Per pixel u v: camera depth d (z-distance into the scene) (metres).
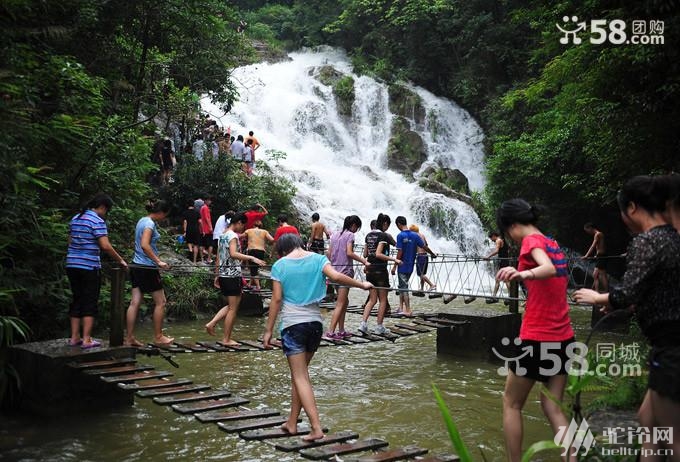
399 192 24.31
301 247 5.15
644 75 9.58
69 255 6.51
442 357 9.05
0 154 7.29
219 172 16.81
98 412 6.22
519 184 20.11
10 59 8.67
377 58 33.25
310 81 29.66
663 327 3.19
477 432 5.75
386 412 6.36
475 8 30.14
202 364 8.32
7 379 6.23
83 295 6.48
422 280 11.47
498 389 7.27
